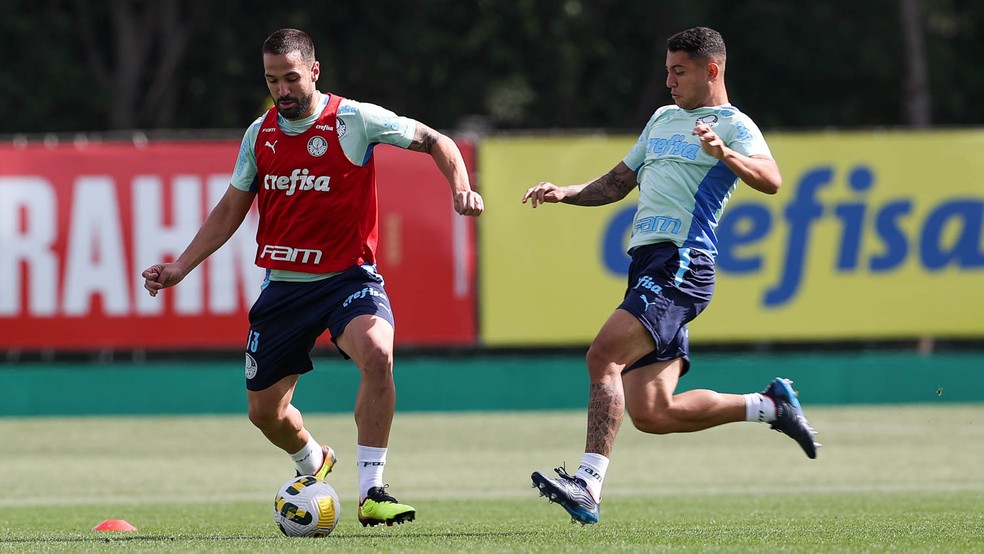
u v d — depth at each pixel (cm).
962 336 5866
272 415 2286
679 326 2138
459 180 2214
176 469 4028
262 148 2202
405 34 8756
